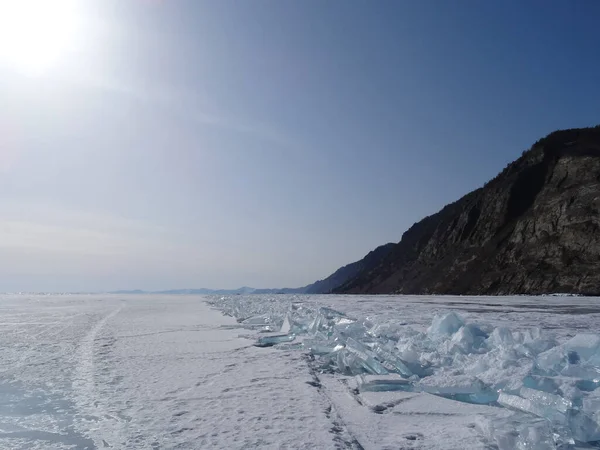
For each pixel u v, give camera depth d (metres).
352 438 4.24
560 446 3.94
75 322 16.81
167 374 7.21
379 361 7.39
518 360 6.70
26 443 4.28
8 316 20.16
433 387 5.94
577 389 5.23
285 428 4.52
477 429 4.46
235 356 8.89
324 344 9.21
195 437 4.31
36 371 7.55
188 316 19.89
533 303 30.69
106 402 5.60
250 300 34.28
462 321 9.86
